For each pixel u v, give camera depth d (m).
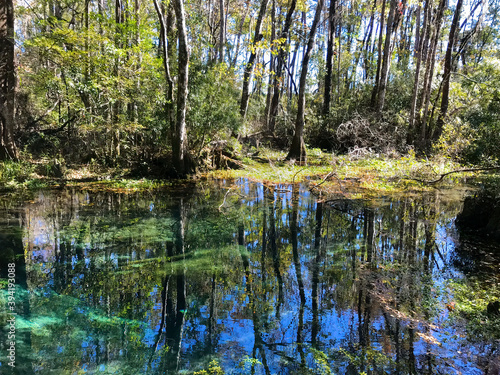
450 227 6.24
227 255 4.97
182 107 10.05
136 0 12.34
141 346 2.90
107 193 8.58
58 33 9.84
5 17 9.34
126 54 10.75
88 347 2.88
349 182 10.56
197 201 8.07
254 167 12.94
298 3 19.86
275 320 3.30
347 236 5.77
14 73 9.87
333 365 2.62
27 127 12.35
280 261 4.75
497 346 2.82
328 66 19.19
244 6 21.23
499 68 14.27
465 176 11.05
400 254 4.93
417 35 22.34
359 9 25.03
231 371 2.58
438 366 2.58
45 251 4.91
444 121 14.24
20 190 8.55
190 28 12.86
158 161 11.05
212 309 3.53
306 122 19.69
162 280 4.17
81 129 10.88
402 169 10.30
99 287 3.95
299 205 7.86
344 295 3.75
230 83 12.09
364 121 15.67
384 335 2.99
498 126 11.51
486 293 3.74
